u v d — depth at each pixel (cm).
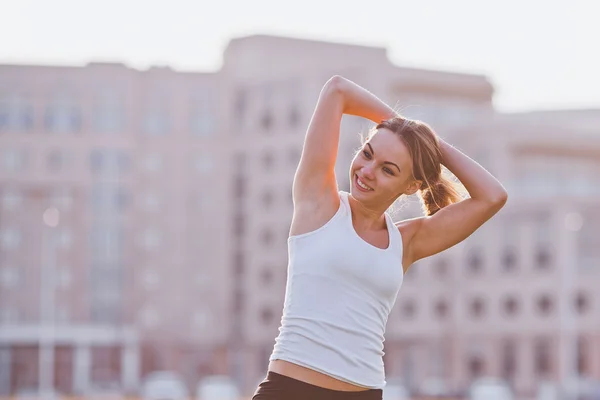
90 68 12650
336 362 555
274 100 12556
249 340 12288
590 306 11069
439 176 596
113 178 12538
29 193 12381
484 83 12362
